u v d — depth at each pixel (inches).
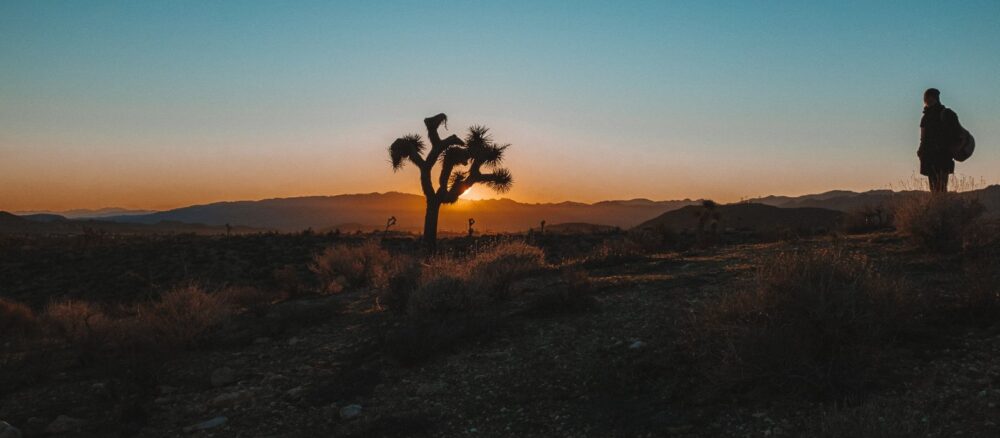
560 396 307.9
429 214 971.3
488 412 301.4
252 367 406.3
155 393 362.3
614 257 673.6
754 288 315.6
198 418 323.9
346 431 293.0
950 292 354.0
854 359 266.1
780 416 250.8
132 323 476.4
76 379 395.9
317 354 420.2
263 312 559.8
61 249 1736.0
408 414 302.4
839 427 214.2
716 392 277.3
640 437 257.4
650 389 297.3
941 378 256.7
